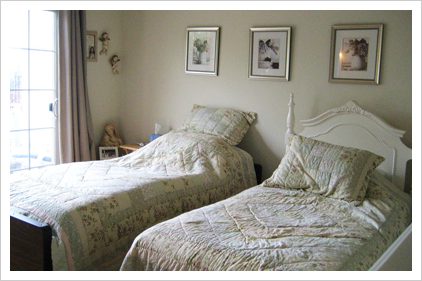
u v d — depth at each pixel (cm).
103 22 451
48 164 421
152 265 196
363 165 277
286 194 280
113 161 361
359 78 329
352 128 322
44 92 410
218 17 400
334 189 273
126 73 473
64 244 230
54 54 412
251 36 380
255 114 387
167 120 448
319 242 203
